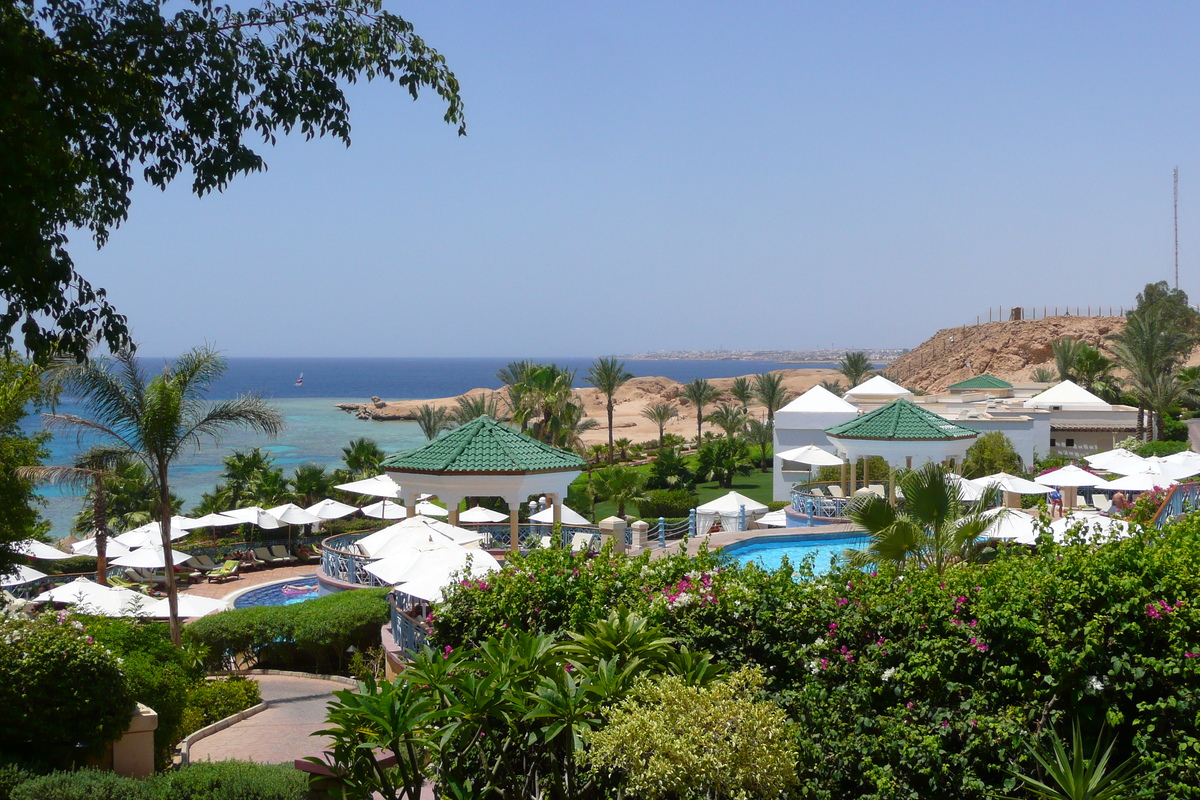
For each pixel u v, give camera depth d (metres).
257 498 44.53
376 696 7.36
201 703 14.38
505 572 9.66
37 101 8.20
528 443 20.00
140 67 9.42
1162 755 6.18
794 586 8.12
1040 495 27.64
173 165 9.79
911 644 7.26
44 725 9.23
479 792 7.86
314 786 8.75
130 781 8.67
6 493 16.83
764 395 83.50
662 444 85.31
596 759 6.59
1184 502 20.67
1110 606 6.55
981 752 6.72
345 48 10.50
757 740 6.40
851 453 26.86
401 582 14.91
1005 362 137.88
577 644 8.06
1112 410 50.03
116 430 20.28
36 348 9.32
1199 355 96.25
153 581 34.28
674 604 8.39
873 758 7.02
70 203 9.58
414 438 118.00
